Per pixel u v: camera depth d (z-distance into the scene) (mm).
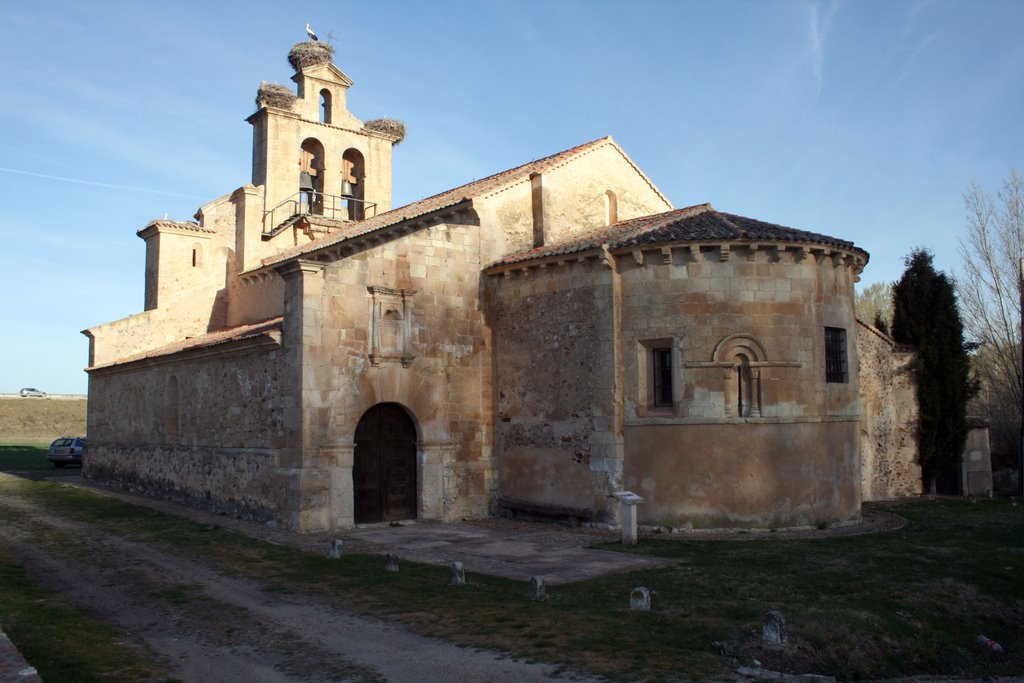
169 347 27328
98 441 30516
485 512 21203
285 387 18578
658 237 18484
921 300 26719
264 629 10180
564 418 19750
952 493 26625
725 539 16578
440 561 14461
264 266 27516
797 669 8883
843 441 18938
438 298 20859
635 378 18578
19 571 13734
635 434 18469
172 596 11977
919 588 12039
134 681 8172
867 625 10195
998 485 28391
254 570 13727
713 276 18125
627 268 18875
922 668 9844
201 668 8672
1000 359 31891
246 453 20016
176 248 30000
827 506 18344
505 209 22516
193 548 15828
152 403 25984
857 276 20391
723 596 11352
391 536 17562
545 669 8375
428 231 20797
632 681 8008
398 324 20016
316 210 31172
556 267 20141
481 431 21422
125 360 27344
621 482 18516
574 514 19031
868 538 16516
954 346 26312
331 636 9805
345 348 18922
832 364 19188
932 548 15156
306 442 18000
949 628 10969
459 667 8508
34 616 10602
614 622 10039
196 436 22781
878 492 24922
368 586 12352
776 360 18031
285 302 18891
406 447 20438
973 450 26516
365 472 19625
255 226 30156
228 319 30656
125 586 12695
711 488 17719
